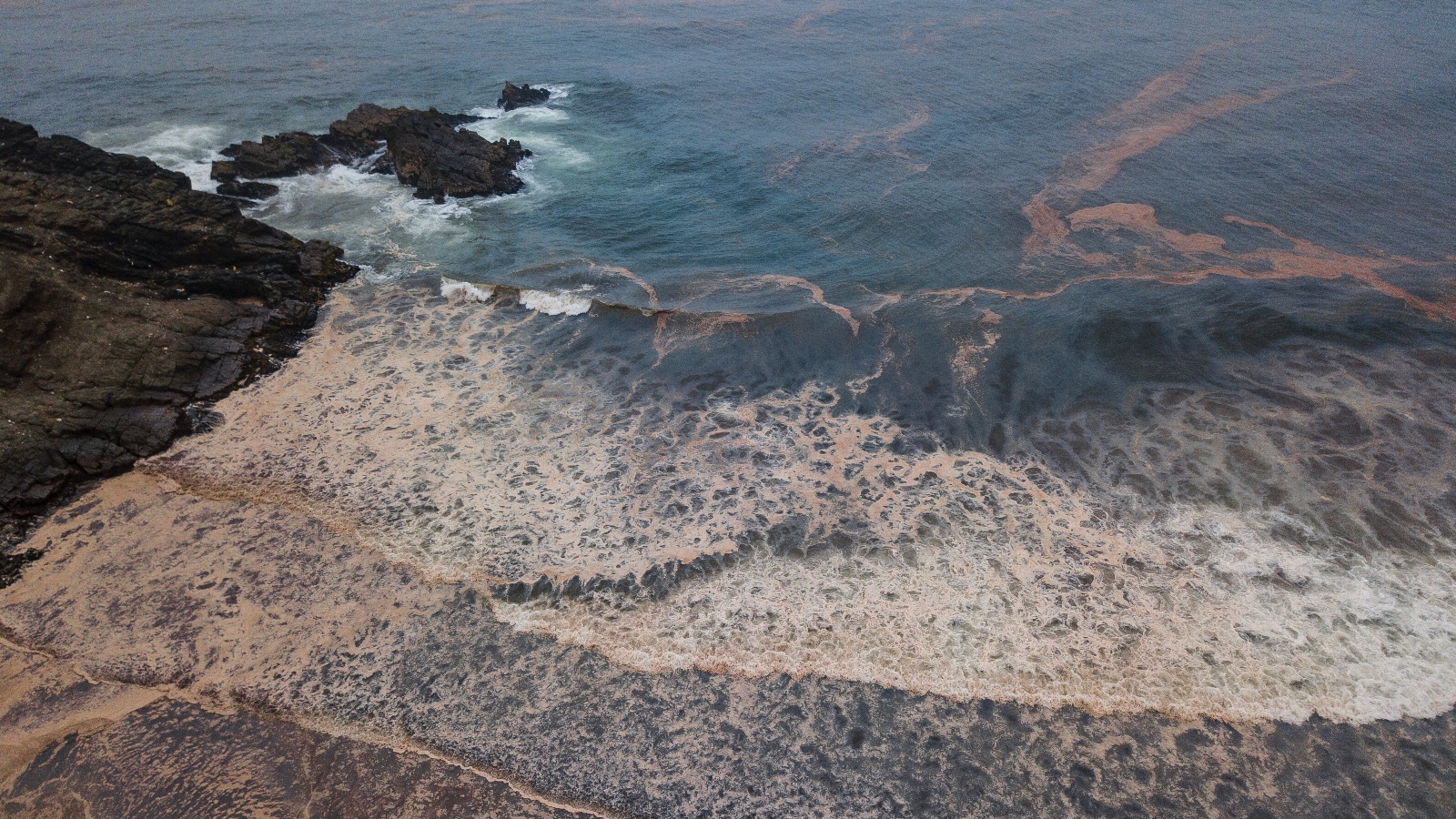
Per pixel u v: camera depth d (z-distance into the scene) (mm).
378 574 14430
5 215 19562
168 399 17969
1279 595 13742
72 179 21156
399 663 13000
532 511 15695
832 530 15180
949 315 21547
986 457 16875
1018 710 12219
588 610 13805
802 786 11398
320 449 17188
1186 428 17359
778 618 13602
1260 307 21172
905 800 11227
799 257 25109
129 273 20203
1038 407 18234
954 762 11617
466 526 15359
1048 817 10992
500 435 17625
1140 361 19469
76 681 12758
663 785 11438
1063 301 21938
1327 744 11672
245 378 19203
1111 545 14750
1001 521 15305
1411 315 20594
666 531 15219
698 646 13203
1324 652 12828
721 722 12164
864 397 18703
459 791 11391
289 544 14984
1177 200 27328
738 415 18203
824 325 21156
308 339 20875
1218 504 15461
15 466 15828
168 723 12211
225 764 11711
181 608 13828
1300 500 15469
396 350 20484
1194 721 12016
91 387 17547
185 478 16438
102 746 11922
